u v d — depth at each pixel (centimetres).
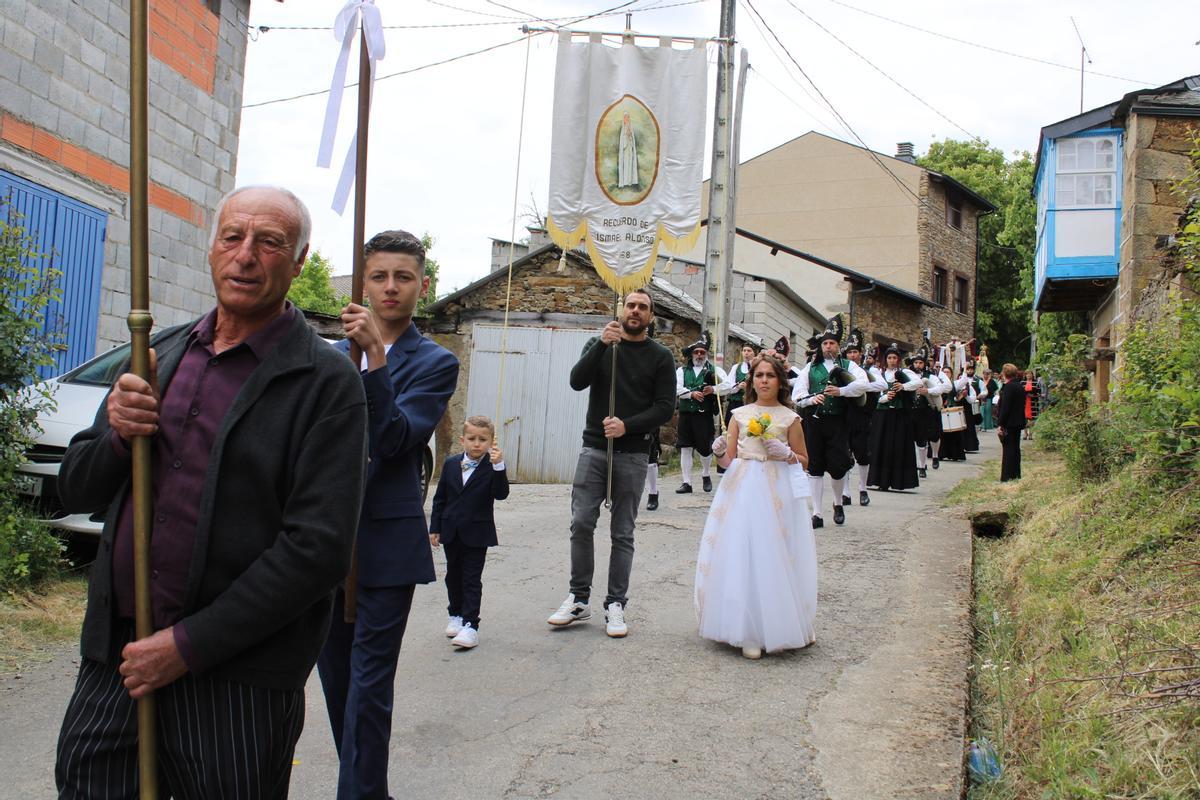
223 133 1152
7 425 603
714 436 1277
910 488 1311
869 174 3234
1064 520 748
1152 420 673
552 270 1716
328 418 221
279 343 226
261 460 217
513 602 675
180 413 222
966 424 1925
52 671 507
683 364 1298
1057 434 1048
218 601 209
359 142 307
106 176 980
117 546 220
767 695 488
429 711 463
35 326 632
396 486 336
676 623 627
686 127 843
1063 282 1700
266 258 223
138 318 212
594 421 606
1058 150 1670
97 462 225
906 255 3170
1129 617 466
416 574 332
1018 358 4053
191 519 216
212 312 236
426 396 341
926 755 410
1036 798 362
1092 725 381
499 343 1719
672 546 881
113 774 214
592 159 834
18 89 858
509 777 391
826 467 986
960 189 3334
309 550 212
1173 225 1306
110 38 977
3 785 371
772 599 548
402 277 349
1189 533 556
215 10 1123
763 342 2117
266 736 219
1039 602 589
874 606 659
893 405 1313
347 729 327
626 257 823
